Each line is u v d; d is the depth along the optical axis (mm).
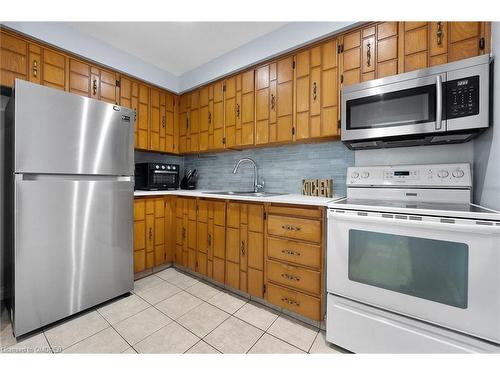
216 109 2482
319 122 1779
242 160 2414
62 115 1479
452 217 1007
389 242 1147
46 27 1786
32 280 1374
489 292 937
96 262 1670
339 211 1309
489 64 1165
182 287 2068
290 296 1595
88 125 1604
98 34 2033
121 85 2309
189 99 2762
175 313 1656
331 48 1717
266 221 1734
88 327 1479
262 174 2477
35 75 1771
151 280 2209
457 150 1479
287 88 1952
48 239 1437
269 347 1324
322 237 1476
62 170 1479
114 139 1755
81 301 1589
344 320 1275
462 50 1281
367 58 1561
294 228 1583
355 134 1534
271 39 1976
